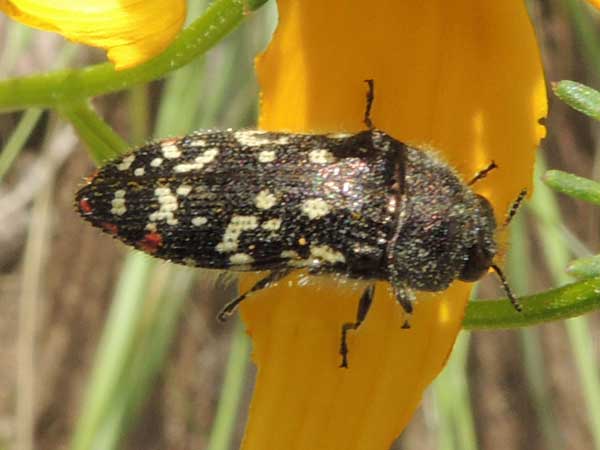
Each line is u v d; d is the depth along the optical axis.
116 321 0.06
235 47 0.06
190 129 0.06
